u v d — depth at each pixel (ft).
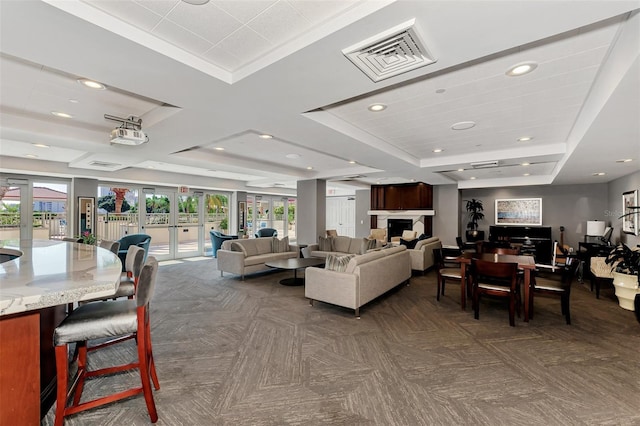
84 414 6.58
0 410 4.99
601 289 17.80
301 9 5.37
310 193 26.94
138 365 6.70
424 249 21.79
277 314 13.17
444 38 5.65
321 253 24.38
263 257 21.21
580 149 12.52
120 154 16.48
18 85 9.06
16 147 16.60
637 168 17.16
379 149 14.58
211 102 8.75
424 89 9.00
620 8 4.78
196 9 5.37
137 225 27.37
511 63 7.43
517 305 14.11
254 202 38.45
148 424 6.30
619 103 7.50
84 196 23.16
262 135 13.94
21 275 5.95
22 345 5.21
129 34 5.70
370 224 35.83
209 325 11.89
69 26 5.25
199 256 31.71
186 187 29.55
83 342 7.02
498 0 4.62
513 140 14.67
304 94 8.18
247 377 8.11
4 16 4.92
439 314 13.24
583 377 8.16
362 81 7.39
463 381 7.97
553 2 4.65
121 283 9.66
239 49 6.59
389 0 4.81
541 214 28.22
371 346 10.02
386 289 15.35
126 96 9.87
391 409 6.82
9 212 21.02
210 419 6.46
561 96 9.39
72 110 11.18
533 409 6.85
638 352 9.62
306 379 8.03
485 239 30.35
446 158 18.72
